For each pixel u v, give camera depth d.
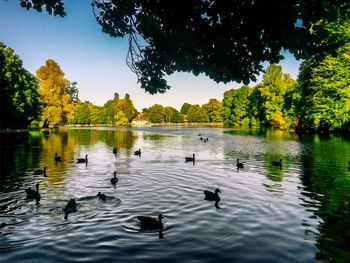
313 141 50.44
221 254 9.73
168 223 12.42
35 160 30.88
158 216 12.76
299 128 84.44
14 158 32.25
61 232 11.48
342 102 59.69
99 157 33.62
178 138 66.88
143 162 29.56
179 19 6.79
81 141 57.19
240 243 10.52
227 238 10.94
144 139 64.12
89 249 10.09
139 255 9.66
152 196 16.62
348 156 31.88
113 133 90.81
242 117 147.88
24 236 11.14
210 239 10.85
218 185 19.28
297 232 11.47
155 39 7.80
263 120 121.56
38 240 10.80
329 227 11.95
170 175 22.72
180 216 13.30
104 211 13.98
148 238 10.94
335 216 13.18
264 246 10.29
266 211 13.91
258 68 7.65
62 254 9.74
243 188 18.41
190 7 6.62
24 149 41.25
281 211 13.89
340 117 58.94
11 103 77.56
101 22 8.22
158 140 60.91
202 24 6.88
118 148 43.88
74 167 26.62
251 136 68.69
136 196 16.62
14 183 20.11
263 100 119.62
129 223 12.43
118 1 7.80
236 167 26.28
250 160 30.48
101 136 74.50
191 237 11.02
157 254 9.73
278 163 26.78
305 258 9.48
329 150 37.28
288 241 10.69
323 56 6.89
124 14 8.00
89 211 13.98
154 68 8.66
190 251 9.92
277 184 19.44
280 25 6.38
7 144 47.88
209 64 7.59
